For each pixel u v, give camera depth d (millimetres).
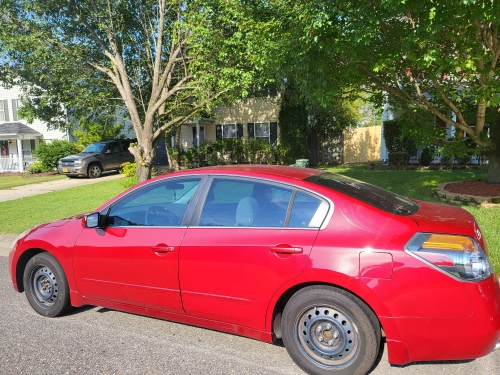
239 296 3180
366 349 2803
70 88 13609
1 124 28719
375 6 5641
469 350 2629
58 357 3398
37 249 4320
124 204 3891
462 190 8672
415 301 2652
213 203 3469
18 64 13414
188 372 3123
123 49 14336
